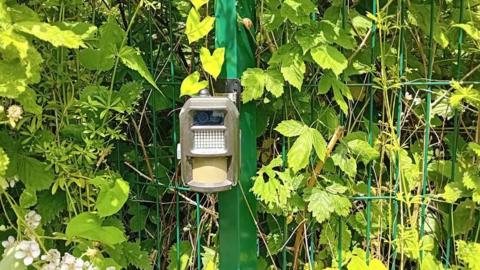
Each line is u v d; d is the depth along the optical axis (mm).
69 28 1742
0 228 1763
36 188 1792
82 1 1920
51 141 1811
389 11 1992
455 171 2010
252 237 1909
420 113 2057
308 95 1927
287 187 1857
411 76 2049
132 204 2184
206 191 1680
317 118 1955
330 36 1816
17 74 1548
